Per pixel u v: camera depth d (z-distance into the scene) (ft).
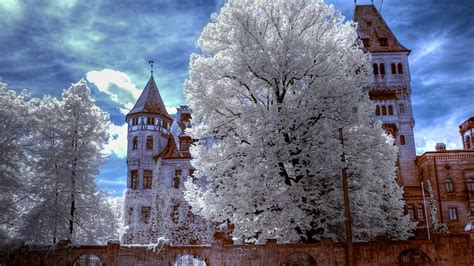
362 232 77.20
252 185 67.62
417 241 68.33
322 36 80.38
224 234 88.12
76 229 92.12
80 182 91.45
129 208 151.12
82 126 96.12
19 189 88.43
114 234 94.43
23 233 82.84
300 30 79.41
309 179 70.95
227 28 80.12
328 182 72.33
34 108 97.04
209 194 75.10
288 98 77.15
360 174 71.92
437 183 154.30
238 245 70.79
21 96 96.53
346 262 67.15
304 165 70.28
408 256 74.64
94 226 92.58
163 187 150.41
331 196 69.77
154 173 153.89
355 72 81.97
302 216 65.00
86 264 86.33
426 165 159.22
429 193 154.30
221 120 77.41
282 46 73.61
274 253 68.28
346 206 67.15
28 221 83.56
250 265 69.15
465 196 152.25
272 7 78.07
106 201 95.14
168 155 158.40
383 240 68.59
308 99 70.85
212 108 77.15
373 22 192.75
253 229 70.85
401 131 171.83
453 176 154.81
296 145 68.49
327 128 66.80
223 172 73.56
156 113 162.09
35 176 91.50
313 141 69.10
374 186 74.90
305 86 77.10
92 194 92.58
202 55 84.23
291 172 76.33
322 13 79.87
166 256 75.20
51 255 78.33
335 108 71.20
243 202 69.31
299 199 66.59
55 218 84.84
